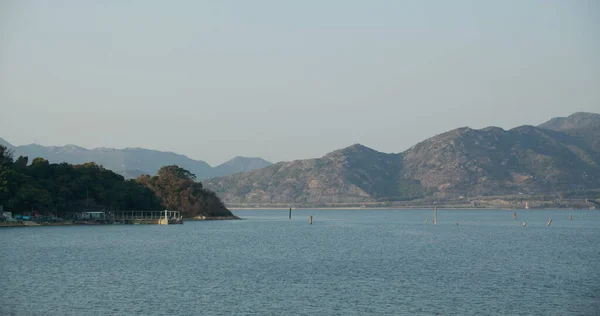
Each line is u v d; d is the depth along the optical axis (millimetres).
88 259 120438
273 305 75812
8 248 143000
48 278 94812
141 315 70312
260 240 177250
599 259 125500
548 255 134125
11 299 78375
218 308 73938
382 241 176875
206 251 139125
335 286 88500
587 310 74250
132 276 97250
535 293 83875
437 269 107438
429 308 74750
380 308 74562
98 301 77375
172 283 90562
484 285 89938
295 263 115562
